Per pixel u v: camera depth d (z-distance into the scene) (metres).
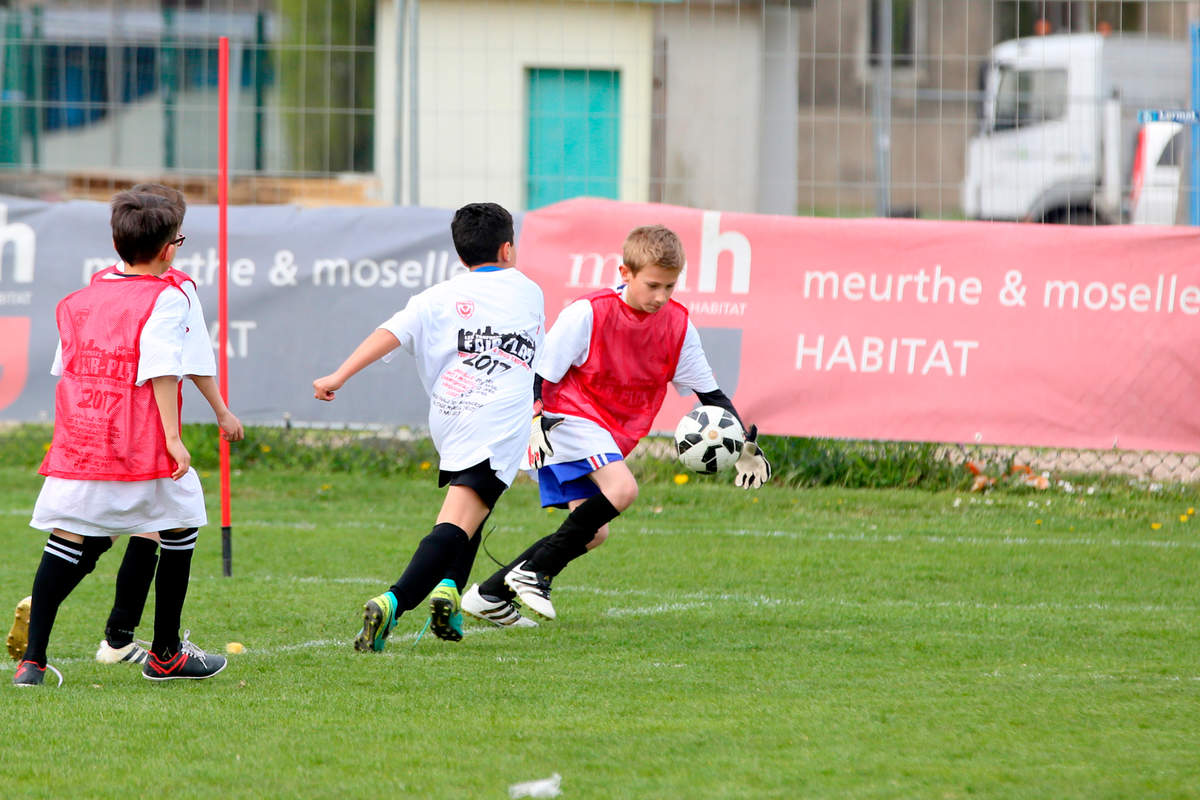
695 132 37.75
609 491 19.52
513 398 17.83
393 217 33.69
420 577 17.58
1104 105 38.16
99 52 41.03
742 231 32.44
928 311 31.92
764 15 37.28
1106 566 25.75
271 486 34.00
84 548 16.50
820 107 38.75
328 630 20.16
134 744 13.88
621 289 19.89
